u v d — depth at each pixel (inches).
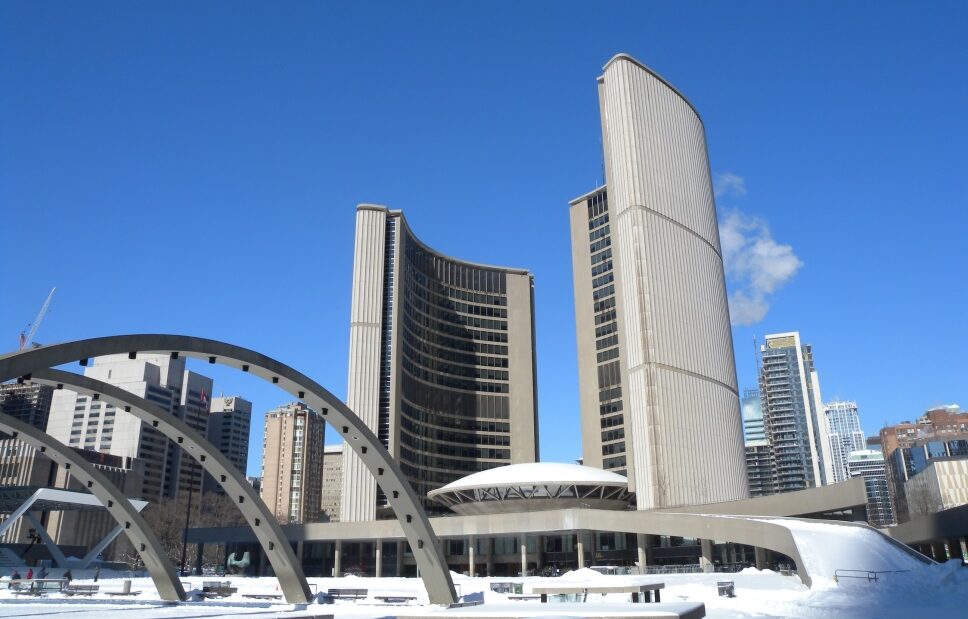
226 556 4018.2
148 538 1405.0
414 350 5039.4
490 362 5625.0
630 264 3865.7
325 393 1136.2
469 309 5669.3
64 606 1294.3
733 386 4220.0
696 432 3700.8
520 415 5561.0
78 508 3420.3
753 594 1494.8
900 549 1980.8
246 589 1892.2
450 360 5413.4
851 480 2674.7
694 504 3385.8
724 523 2518.5
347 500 4153.5
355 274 4660.4
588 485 3587.6
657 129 4210.1
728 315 4463.6
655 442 3513.8
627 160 4023.1
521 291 5940.0
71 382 1071.6
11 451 6338.6
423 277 5339.6
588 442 4680.1
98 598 1499.8
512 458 5447.8
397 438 4488.2
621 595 1459.2
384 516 4352.9
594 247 5029.5
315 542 3902.6
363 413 4407.0
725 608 1219.9
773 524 2287.2
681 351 3801.7
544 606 927.0
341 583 2213.3
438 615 775.7
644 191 3969.0
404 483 1179.3
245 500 1283.2
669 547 3189.0
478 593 1529.3
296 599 1307.8
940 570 1638.8
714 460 3750.0
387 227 4879.4
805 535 2113.7
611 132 4158.5
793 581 1860.2
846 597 1347.2
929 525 2512.3
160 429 1224.8
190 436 1228.5
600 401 4697.3
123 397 1141.1
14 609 1220.5
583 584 1416.1
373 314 4601.4
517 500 3639.3
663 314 3786.9
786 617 1065.5
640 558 2827.3
